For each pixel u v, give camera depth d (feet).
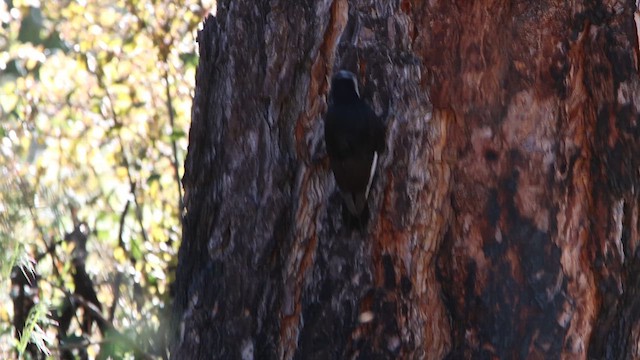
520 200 32.71
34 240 52.75
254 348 33.58
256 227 33.55
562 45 32.65
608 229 32.91
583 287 32.91
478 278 32.68
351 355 32.71
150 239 57.98
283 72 33.37
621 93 32.73
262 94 33.53
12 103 60.85
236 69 33.68
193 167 34.73
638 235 33.17
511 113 32.71
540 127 32.73
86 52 61.72
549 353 32.63
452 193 32.78
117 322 54.44
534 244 32.63
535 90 32.71
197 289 34.19
